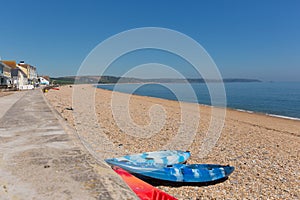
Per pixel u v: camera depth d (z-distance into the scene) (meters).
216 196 5.65
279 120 22.42
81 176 4.12
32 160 5.01
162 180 6.11
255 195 5.82
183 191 5.81
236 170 7.49
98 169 4.50
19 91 40.03
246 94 61.78
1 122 10.11
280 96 55.31
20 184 3.79
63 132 8.09
